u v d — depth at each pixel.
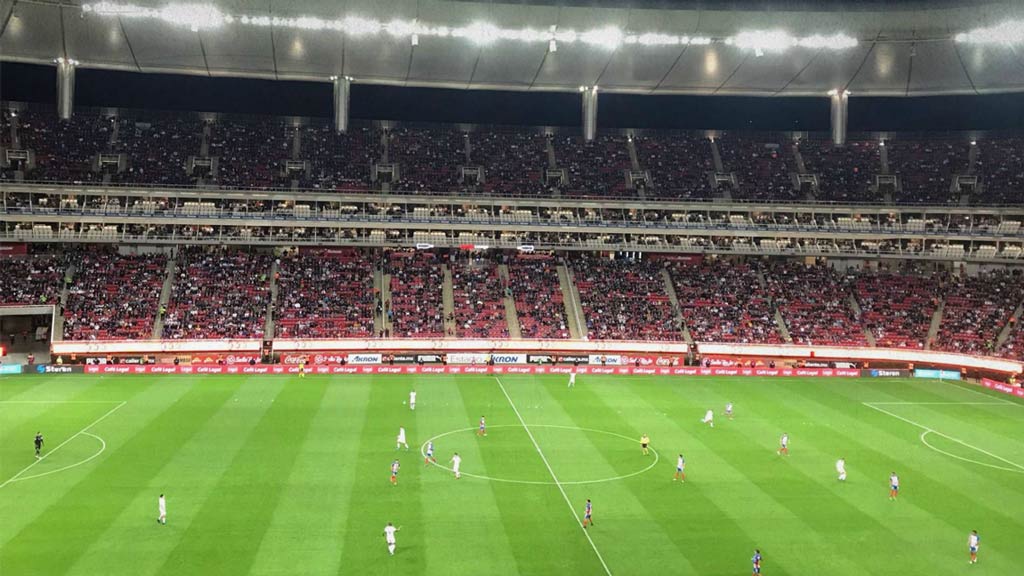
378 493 43.78
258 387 71.94
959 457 54.09
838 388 78.25
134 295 86.25
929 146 111.44
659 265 102.31
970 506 44.31
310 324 86.19
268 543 36.75
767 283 99.69
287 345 83.38
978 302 94.75
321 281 92.75
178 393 68.56
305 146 103.94
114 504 41.19
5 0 80.06
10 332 88.31
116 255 91.62
